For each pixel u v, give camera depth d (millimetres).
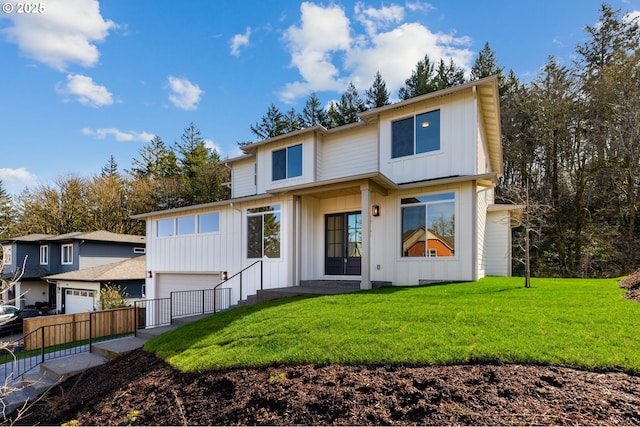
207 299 13797
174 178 32781
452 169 9508
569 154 19531
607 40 20094
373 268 10125
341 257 11078
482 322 4586
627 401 2666
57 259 24672
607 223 17891
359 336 4438
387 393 3162
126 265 19781
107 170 40000
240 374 4070
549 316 4699
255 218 12430
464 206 8758
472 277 8539
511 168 23219
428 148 10000
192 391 4020
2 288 5055
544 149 20688
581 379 3039
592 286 7539
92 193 31812
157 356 5641
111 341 8047
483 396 2916
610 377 3045
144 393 4355
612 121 17516
